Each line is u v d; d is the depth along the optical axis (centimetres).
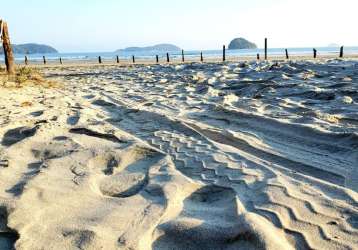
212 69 1566
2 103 748
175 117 648
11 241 245
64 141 466
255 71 1335
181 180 339
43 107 735
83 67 2566
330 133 476
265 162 396
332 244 233
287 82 996
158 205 288
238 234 240
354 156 409
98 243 235
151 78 1408
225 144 488
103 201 300
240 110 655
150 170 375
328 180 359
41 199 296
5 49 1309
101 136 509
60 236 243
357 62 1404
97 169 387
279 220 263
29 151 435
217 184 339
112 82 1348
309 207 280
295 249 232
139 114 676
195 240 244
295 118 579
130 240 239
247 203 296
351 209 273
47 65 3084
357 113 595
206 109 707
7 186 326
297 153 436
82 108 741
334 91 788
